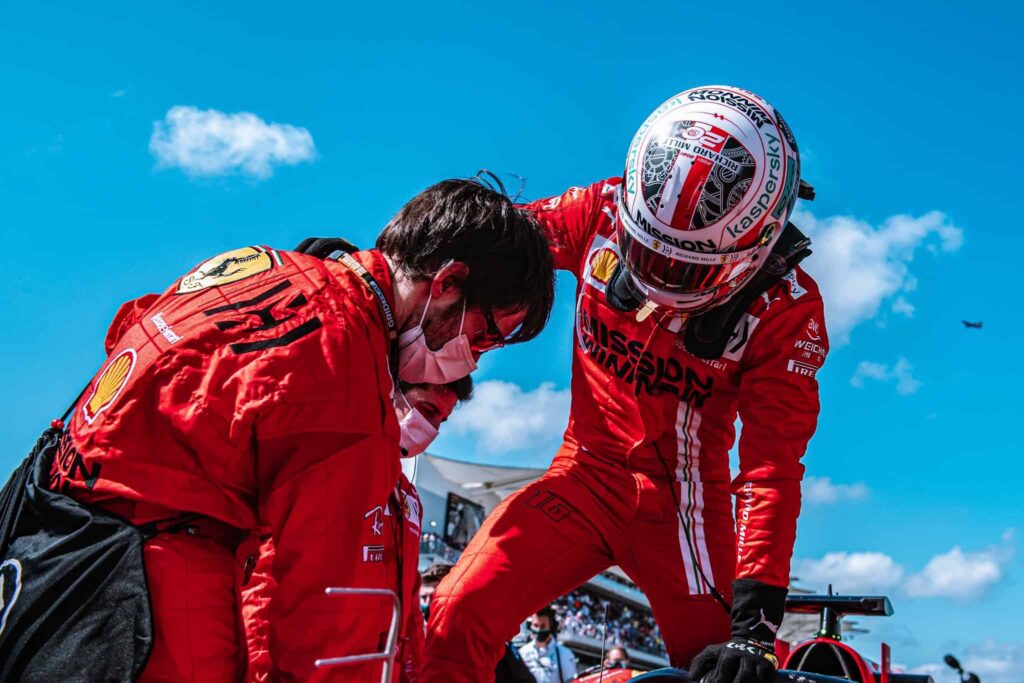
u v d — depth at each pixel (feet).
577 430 9.89
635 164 8.71
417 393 7.41
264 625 6.28
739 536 8.48
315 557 5.34
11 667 5.09
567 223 10.11
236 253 6.20
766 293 8.87
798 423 8.64
